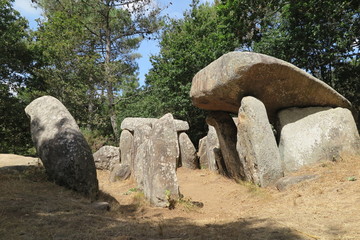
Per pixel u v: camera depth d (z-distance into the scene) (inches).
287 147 287.7
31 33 652.1
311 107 307.0
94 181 230.1
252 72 261.6
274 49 494.6
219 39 612.1
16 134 614.2
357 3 372.8
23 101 628.7
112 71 767.1
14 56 598.9
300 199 201.2
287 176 252.8
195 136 730.8
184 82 665.6
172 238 143.0
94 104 764.6
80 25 701.3
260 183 256.4
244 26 404.8
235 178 318.7
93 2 780.6
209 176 381.1
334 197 189.5
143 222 174.7
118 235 143.8
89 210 187.2
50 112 257.8
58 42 624.1
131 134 465.7
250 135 265.6
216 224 168.1
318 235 132.1
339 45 454.0
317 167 264.1
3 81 607.5
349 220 147.6
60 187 223.1
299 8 400.2
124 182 356.2
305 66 493.4
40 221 152.9
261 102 276.4
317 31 412.2
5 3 588.4
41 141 241.0
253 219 171.5
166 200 216.5
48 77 621.9
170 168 226.4
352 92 521.7
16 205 171.3
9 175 246.5
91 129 804.0
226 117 348.2
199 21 712.4
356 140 278.1
